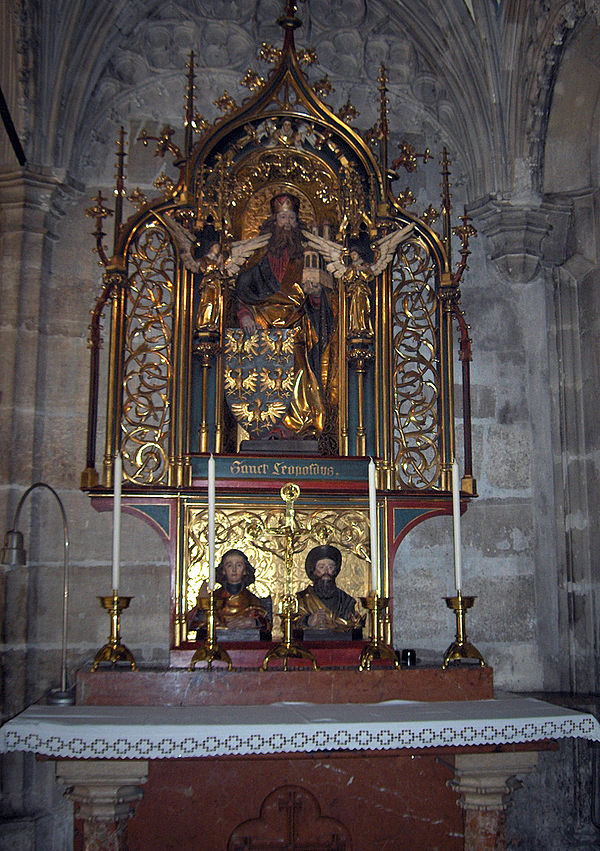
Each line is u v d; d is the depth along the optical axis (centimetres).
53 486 590
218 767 486
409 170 618
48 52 604
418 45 674
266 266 608
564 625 615
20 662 554
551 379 644
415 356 639
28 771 546
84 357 611
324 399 595
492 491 633
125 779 399
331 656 531
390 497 570
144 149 654
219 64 671
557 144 645
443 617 620
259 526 560
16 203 601
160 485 547
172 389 572
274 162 611
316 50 679
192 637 534
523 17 620
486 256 664
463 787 425
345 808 491
